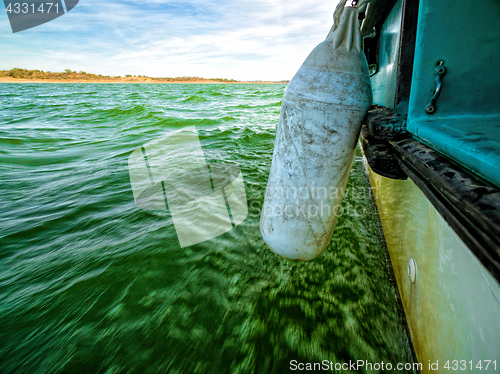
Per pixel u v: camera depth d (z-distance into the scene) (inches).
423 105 50.5
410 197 71.7
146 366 73.2
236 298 94.1
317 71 61.9
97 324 85.6
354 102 59.7
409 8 54.6
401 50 56.9
